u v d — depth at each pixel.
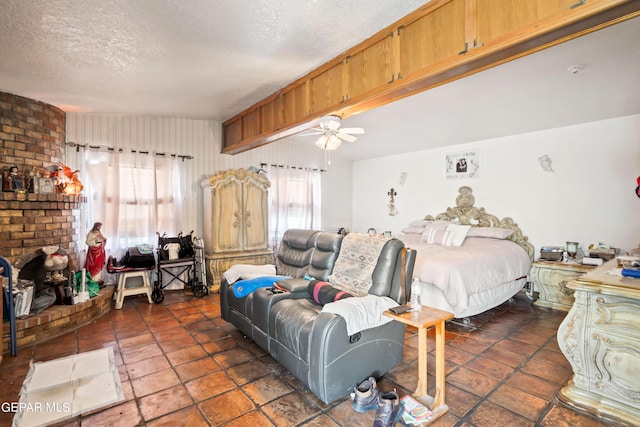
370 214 6.77
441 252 3.97
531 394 2.21
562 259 4.07
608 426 1.89
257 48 2.54
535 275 4.14
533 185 4.46
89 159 4.21
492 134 4.70
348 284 2.71
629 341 1.93
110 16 2.02
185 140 5.00
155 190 4.68
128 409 2.03
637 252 3.08
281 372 2.49
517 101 3.59
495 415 1.99
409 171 6.00
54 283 3.31
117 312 3.86
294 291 2.76
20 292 2.98
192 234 4.92
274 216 5.86
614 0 1.33
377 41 2.36
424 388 2.09
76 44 2.36
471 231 4.76
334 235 3.19
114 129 4.44
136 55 2.58
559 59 2.64
